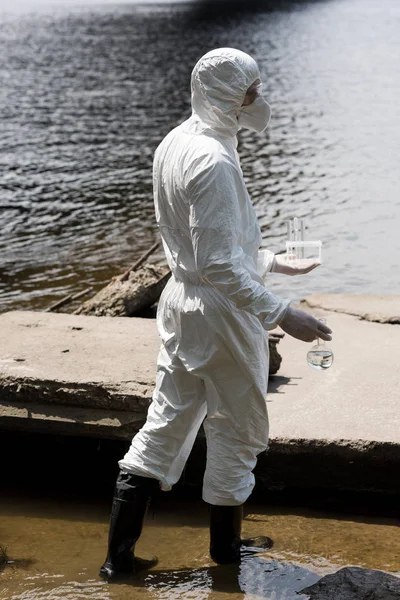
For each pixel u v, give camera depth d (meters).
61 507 5.82
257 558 5.01
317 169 18.53
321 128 23.08
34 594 4.74
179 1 92.19
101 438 5.86
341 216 14.89
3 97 30.03
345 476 5.60
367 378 6.52
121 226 14.72
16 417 5.88
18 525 5.57
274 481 5.73
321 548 5.10
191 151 4.42
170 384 4.77
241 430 4.72
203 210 4.35
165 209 4.66
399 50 39.94
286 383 6.48
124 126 24.30
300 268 4.93
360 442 5.52
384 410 5.94
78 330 7.09
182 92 30.05
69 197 16.94
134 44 47.38
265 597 4.63
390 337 7.53
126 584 4.81
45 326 7.20
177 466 4.88
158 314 4.87
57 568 5.01
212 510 4.89
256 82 4.57
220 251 4.36
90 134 23.39
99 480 6.18
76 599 4.68
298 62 36.81
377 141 21.22
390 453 5.48
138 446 4.84
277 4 75.44
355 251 12.90
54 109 27.42
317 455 5.59
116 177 18.50
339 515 5.50
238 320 4.55
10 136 23.38
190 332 4.62
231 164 4.43
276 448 5.62
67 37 52.94
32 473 6.30
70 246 13.60
